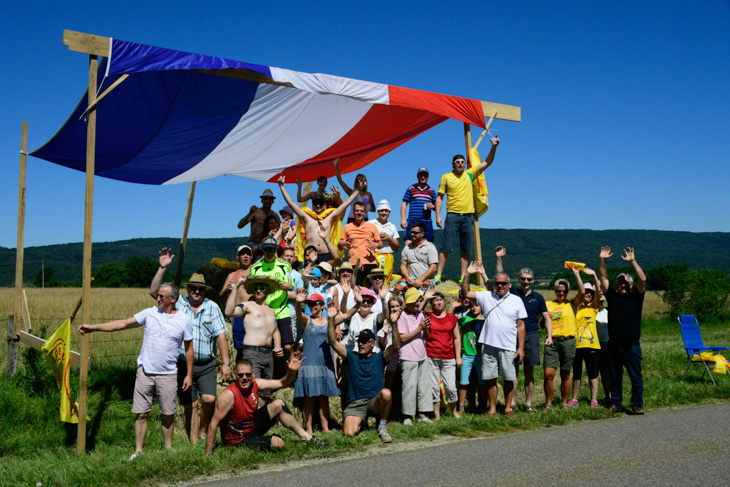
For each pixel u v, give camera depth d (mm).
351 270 7719
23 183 9516
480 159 10219
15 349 9062
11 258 156500
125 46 6656
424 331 7973
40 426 7453
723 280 25047
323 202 9805
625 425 7074
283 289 7539
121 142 8891
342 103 9094
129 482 5105
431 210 10578
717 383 11039
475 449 5988
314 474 5199
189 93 7793
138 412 6215
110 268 78375
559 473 5184
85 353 6410
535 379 10820
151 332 6301
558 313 8359
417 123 10688
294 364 6191
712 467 5340
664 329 21172
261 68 7684
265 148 10203
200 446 6230
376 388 6980
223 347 6875
